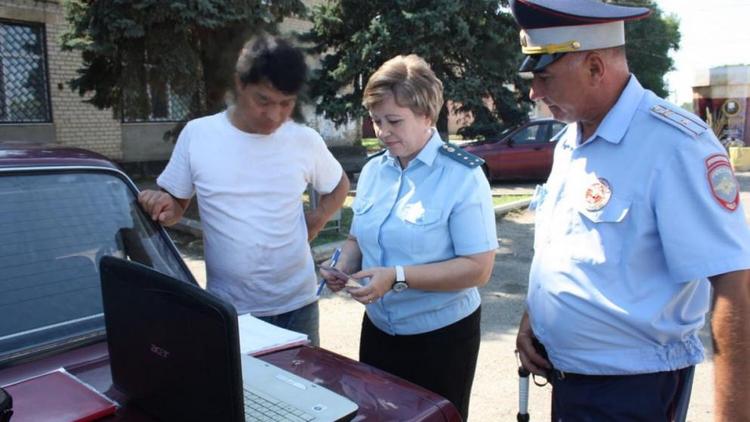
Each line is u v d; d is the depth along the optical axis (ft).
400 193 7.22
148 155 44.01
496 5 37.22
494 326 15.20
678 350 5.45
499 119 42.22
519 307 16.63
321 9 38.60
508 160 39.14
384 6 37.22
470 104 39.11
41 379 5.12
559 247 5.75
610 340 5.46
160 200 7.25
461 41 36.73
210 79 27.50
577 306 5.55
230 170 7.51
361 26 38.70
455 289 6.82
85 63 29.35
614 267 5.34
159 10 24.40
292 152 7.80
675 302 5.27
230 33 26.58
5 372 5.27
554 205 5.91
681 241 4.90
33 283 5.92
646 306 5.26
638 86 5.51
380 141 7.02
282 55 6.98
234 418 3.94
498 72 39.17
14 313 5.69
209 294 3.96
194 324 4.05
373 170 7.68
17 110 38.34
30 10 37.50
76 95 40.29
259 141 7.59
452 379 7.38
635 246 5.22
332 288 6.88
